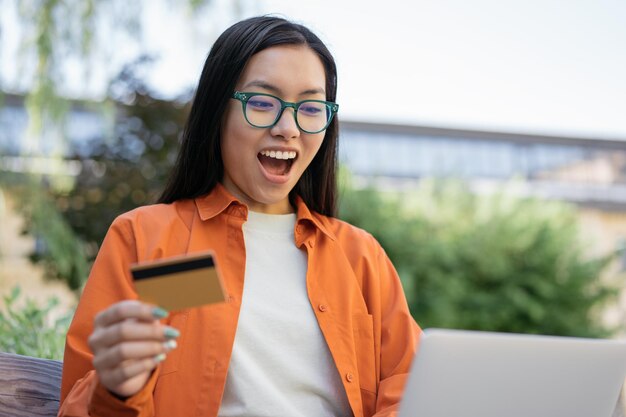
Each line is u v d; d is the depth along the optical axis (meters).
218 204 1.56
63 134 5.18
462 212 7.02
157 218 1.53
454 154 9.55
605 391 1.25
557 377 1.20
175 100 6.79
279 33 1.56
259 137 1.52
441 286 6.65
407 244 6.65
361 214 6.65
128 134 6.71
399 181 9.05
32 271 6.13
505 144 9.92
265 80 1.52
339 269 1.60
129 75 6.44
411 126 9.45
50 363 1.53
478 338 1.13
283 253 1.60
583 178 10.06
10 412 1.46
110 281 1.43
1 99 5.21
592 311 7.13
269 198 1.56
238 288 1.49
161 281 1.07
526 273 6.88
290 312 1.51
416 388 1.15
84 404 1.26
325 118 1.57
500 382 1.17
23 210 5.46
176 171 1.63
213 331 1.42
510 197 7.17
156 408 1.36
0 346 2.00
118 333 1.08
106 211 6.52
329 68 1.64
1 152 5.30
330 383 1.50
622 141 10.27
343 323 1.54
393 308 1.65
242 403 1.41
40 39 4.99
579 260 7.06
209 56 1.60
